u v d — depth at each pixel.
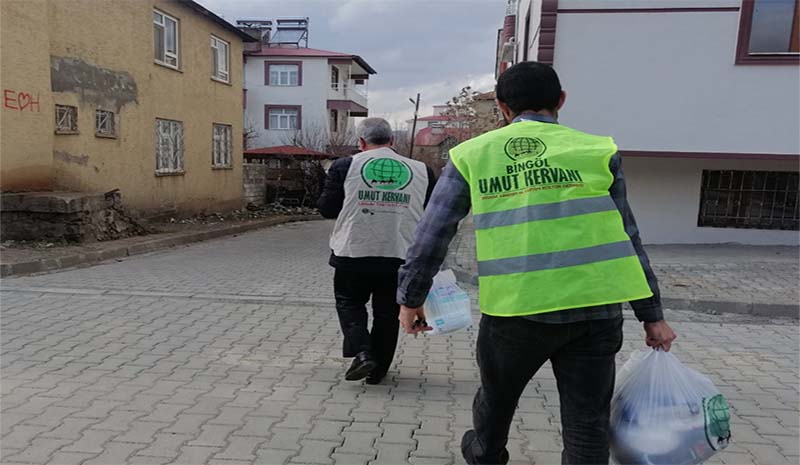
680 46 8.40
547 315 2.06
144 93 14.41
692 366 4.62
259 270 9.04
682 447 2.28
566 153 2.16
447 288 3.37
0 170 10.07
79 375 4.16
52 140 11.14
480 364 2.31
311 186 24.27
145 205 14.66
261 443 3.20
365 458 3.06
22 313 5.84
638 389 2.40
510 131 2.27
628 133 8.66
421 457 3.09
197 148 17.31
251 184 22.94
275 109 37.34
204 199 17.91
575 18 8.54
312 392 3.96
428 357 4.79
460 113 28.84
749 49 8.28
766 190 9.74
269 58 37.00
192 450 3.09
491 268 2.14
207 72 17.75
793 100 8.27
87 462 2.93
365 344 3.93
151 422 3.42
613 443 2.39
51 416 3.47
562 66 8.66
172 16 15.63
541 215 2.09
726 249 9.43
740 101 8.40
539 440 3.31
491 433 2.42
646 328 2.23
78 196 10.53
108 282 7.59
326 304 6.50
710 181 9.84
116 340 5.01
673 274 7.57
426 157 34.16
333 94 38.00
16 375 4.13
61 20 11.55
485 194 2.17
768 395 4.04
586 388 2.14
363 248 3.88
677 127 8.57
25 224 10.15
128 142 13.84
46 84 10.89
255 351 4.80
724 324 5.86
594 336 2.13
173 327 5.45
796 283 7.10
